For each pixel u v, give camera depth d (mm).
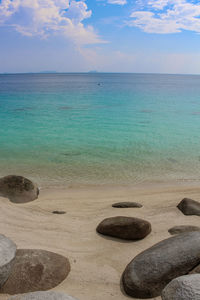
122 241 4453
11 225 4918
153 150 12844
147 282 3041
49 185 8305
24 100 36719
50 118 22484
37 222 5168
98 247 4262
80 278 3395
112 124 19953
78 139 15070
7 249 3482
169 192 7570
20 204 6203
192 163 10836
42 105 31281
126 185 8391
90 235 4684
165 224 5105
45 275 3281
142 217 5516
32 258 3471
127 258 3930
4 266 3193
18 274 3223
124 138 15391
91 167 10281
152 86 77000
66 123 20297
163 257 3240
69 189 7957
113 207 6230
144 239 4496
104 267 3680
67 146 13500
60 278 3330
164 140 14914
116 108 28875
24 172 9602
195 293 2498
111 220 4730
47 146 13461
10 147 13195
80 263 3766
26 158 11383
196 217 5391
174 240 3547
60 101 35594
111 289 3182
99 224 4875
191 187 8102
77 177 9141
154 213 5730
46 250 4012
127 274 3234
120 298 3002
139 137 15641
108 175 9383
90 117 23125
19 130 17594
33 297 2572
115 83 97188
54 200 6812
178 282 2688
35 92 51562
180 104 32656
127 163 10820
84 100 36969
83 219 5465
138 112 26047
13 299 2625
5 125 19391
